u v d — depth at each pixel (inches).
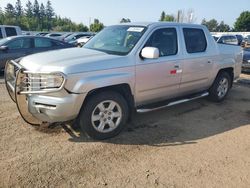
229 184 131.8
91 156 151.9
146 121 206.8
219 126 202.2
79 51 185.2
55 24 3486.7
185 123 205.6
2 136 171.6
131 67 174.1
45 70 151.9
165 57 195.2
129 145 166.7
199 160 152.0
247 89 323.3
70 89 152.1
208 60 231.8
